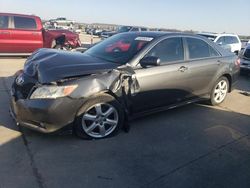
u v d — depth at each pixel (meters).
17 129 4.81
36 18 13.37
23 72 4.83
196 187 3.59
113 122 4.73
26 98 4.38
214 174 3.89
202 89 6.27
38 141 4.46
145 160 4.12
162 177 3.74
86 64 4.62
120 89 4.68
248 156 4.45
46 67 4.48
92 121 4.55
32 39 13.23
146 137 4.84
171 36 5.64
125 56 5.05
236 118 6.09
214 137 5.05
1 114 5.44
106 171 3.80
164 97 5.44
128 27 26.36
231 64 6.82
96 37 37.66
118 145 4.50
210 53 6.45
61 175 3.65
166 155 4.30
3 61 12.09
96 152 4.24
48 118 4.21
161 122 5.54
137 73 4.89
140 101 5.05
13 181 3.46
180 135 5.02
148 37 5.46
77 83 4.31
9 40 12.73
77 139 4.57
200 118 5.92
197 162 4.16
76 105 4.32
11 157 3.97
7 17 12.70
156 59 4.84
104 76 4.52
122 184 3.55
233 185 3.68
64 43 14.52
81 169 3.80
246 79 11.11
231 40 17.47
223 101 7.22
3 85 7.73
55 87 4.21
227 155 4.43
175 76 5.49
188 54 5.89
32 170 3.71
